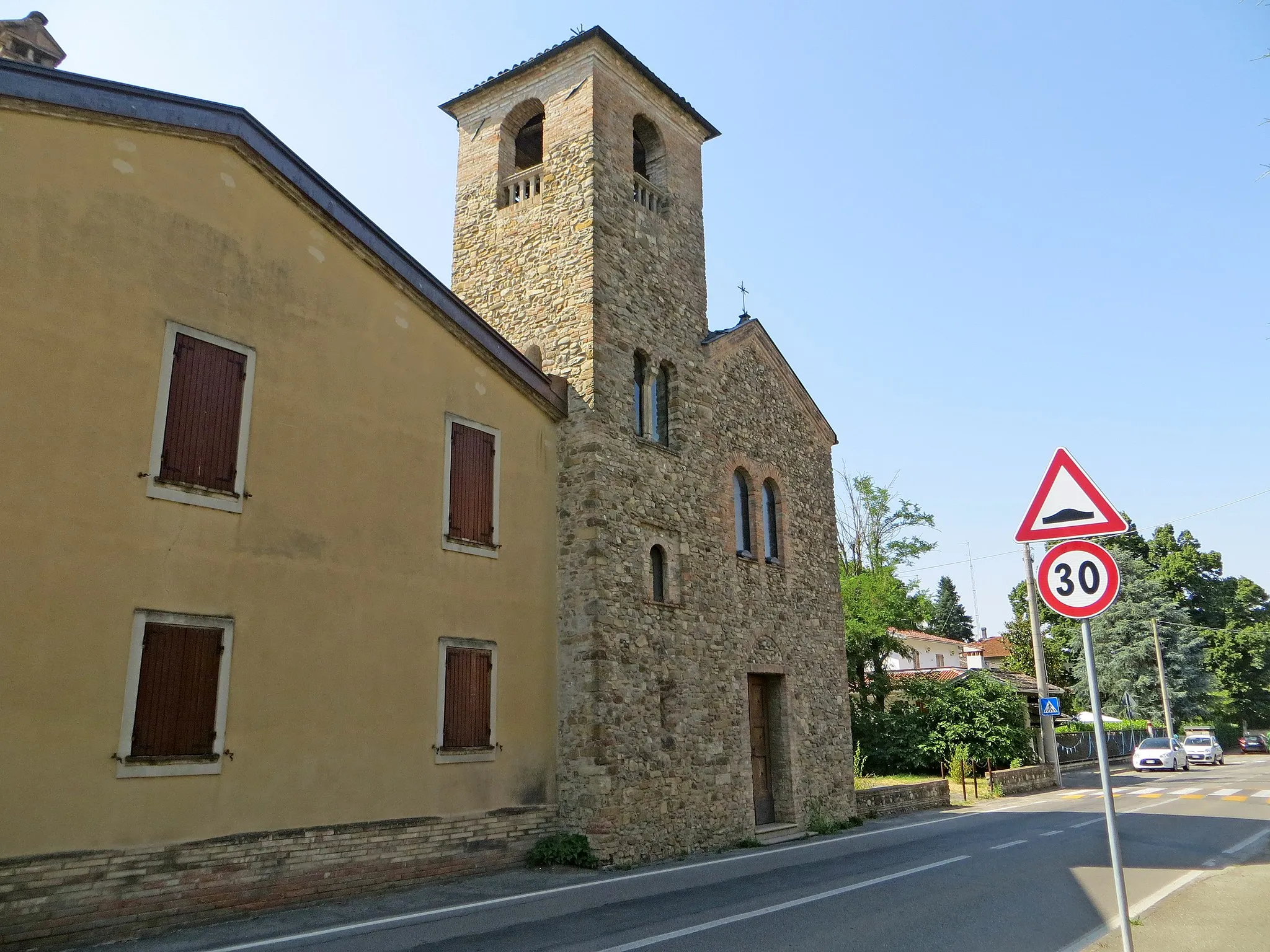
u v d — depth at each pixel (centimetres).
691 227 1892
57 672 817
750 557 1866
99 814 825
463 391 1334
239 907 910
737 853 1517
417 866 1110
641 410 1655
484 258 1744
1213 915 936
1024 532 777
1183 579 6700
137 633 881
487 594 1305
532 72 1775
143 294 947
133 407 916
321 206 1149
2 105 868
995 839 1638
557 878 1198
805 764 1905
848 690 2189
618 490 1499
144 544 902
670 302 1764
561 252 1622
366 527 1140
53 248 880
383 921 892
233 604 970
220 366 1008
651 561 1571
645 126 1872
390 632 1144
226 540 977
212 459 980
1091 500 745
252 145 1073
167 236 980
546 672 1384
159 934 835
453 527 1269
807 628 2038
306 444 1086
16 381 832
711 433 1809
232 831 925
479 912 945
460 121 1897
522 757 1309
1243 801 2409
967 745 3017
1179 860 1366
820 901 1014
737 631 1759
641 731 1434
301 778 1002
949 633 8750
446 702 1204
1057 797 2711
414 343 1267
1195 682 5828
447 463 1281
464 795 1205
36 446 835
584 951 764
